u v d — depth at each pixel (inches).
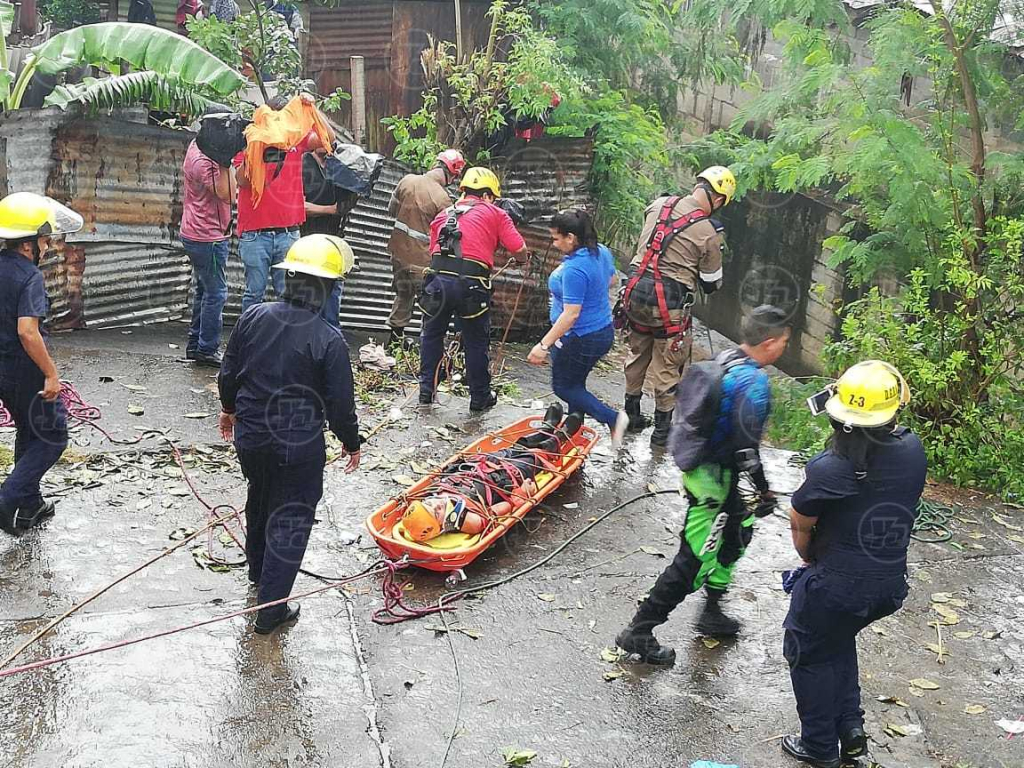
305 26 497.0
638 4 432.5
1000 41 306.2
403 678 171.6
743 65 478.6
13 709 154.4
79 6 562.3
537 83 382.6
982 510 262.5
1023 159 297.1
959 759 162.2
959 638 198.5
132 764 144.9
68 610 179.9
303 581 197.8
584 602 199.6
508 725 161.8
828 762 156.6
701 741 161.8
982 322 288.2
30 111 307.1
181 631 176.6
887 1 346.0
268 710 159.2
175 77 318.3
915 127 305.9
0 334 191.9
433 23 465.4
